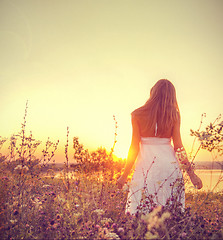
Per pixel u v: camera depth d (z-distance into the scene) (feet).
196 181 7.40
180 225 6.59
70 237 6.31
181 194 7.83
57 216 7.18
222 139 6.60
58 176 9.32
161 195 7.98
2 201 7.62
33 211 7.89
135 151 8.61
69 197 8.20
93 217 7.52
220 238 6.47
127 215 7.29
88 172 8.86
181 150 7.96
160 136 8.52
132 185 8.16
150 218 4.50
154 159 8.29
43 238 6.45
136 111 8.80
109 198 8.77
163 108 8.48
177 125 8.61
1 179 9.02
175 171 8.20
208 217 8.50
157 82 9.04
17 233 6.65
